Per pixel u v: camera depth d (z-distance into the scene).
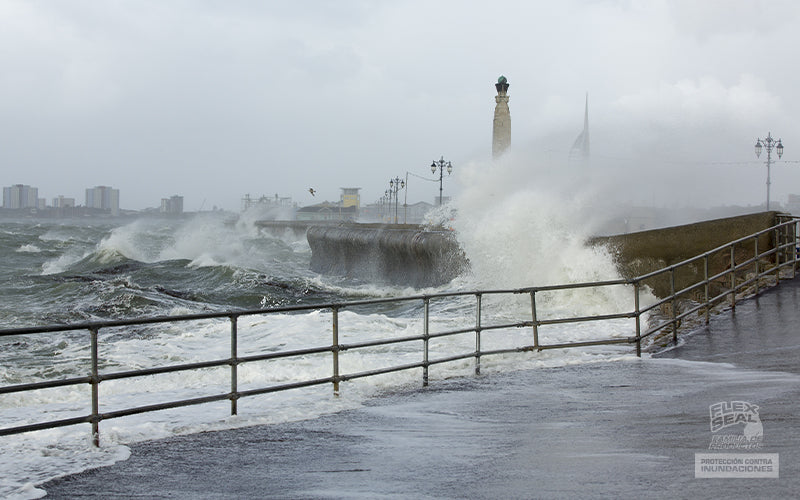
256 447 6.48
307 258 61.00
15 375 12.30
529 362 10.79
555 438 6.62
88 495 5.17
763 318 13.67
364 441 6.66
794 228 18.53
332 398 8.57
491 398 8.56
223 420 7.48
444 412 7.87
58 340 16.12
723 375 9.62
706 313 13.59
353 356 12.23
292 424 7.38
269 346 14.15
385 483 5.33
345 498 4.98
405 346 13.33
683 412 7.53
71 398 9.95
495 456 6.04
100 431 7.04
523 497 4.91
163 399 9.37
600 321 16.33
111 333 17.08
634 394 8.59
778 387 8.66
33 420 8.38
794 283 16.83
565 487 5.10
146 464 5.96
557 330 15.01
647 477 5.28
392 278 34.09
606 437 6.60
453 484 5.26
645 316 16.61
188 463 5.98
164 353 13.90
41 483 5.46
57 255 54.00
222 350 14.04
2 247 58.81
